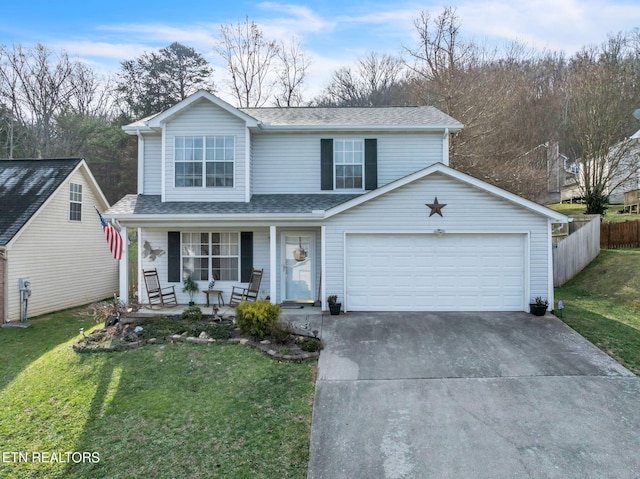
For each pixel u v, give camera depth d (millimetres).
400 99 31188
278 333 8578
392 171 12516
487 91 24500
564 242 14750
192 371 7402
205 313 11070
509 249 10844
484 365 7457
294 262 12484
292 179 12539
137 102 34031
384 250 11039
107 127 31703
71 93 32062
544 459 4832
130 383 7047
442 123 12352
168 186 12016
